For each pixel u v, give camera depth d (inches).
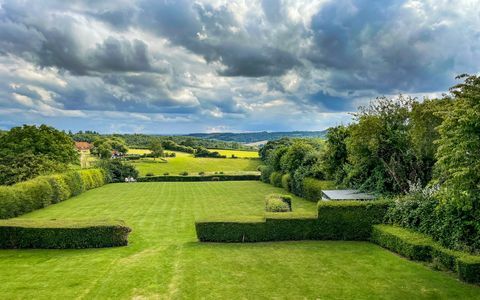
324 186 1262.3
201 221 716.0
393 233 611.8
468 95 410.6
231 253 620.1
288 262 559.5
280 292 438.0
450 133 404.8
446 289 430.3
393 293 425.7
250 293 437.1
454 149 391.5
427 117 736.3
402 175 911.7
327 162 1298.0
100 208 1277.1
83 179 1892.2
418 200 642.8
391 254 590.9
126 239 701.3
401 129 911.0
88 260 589.6
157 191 1902.1
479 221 487.8
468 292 419.2
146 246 703.1
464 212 503.8
